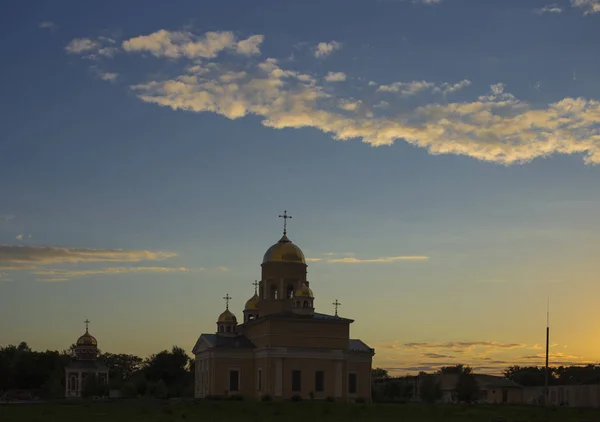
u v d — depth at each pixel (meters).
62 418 75.56
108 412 84.69
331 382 114.69
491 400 157.00
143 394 162.62
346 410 89.19
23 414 81.25
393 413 86.25
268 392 111.75
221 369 117.12
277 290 126.00
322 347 115.50
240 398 113.44
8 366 189.38
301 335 114.88
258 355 116.62
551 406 107.31
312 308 119.50
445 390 162.88
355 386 119.81
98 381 159.25
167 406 93.56
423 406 98.06
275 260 126.69
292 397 110.12
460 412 89.31
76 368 171.38
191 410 88.38
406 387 160.50
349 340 124.25
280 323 114.44
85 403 102.50
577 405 136.75
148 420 73.06
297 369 113.56
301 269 127.12
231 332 127.88
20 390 176.25
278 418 77.62
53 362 193.62
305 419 76.62
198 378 126.50
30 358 193.12
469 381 145.38
